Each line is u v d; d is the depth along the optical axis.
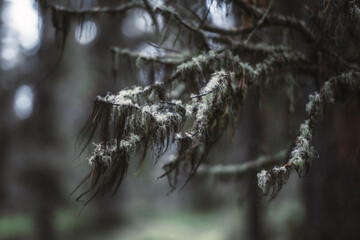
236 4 1.20
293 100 1.58
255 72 1.13
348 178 2.16
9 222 9.84
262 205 4.68
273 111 2.37
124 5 1.56
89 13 1.56
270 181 0.84
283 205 5.46
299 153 0.89
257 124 3.67
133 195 13.54
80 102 8.09
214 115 0.98
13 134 8.85
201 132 0.87
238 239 6.49
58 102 7.37
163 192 14.55
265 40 1.50
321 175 2.27
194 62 1.11
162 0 1.46
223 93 0.94
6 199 10.55
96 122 0.88
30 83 7.16
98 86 6.80
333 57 1.30
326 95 1.06
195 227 9.50
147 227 9.98
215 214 10.15
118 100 0.89
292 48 1.40
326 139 2.23
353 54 1.33
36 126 7.20
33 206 6.95
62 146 7.45
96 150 0.86
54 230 7.16
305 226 2.42
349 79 1.10
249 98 1.52
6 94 9.46
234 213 7.27
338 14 1.06
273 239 4.95
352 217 2.16
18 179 7.31
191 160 1.22
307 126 0.97
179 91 1.39
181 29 1.33
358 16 0.98
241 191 2.85
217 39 1.34
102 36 6.39
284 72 1.34
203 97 0.91
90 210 10.22
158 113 0.87
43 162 6.99
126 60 1.52
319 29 1.21
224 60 1.12
